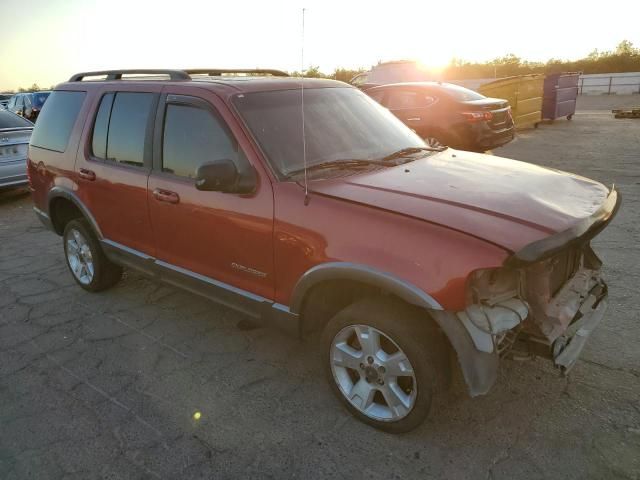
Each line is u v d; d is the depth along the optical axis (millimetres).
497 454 2654
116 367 3650
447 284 2379
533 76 14828
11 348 3977
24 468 2729
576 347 2758
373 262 2566
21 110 20688
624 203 6785
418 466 2609
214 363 3645
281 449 2781
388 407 2812
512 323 2455
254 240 3102
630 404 2961
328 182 2998
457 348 2396
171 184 3547
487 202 2664
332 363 2961
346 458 2693
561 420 2865
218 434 2920
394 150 3609
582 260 3189
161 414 3113
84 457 2789
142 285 5027
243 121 3211
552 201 2789
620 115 16844
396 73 16938
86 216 4422
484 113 9633
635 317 3889
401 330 2582
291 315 3041
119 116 4043
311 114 3527
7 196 9406
